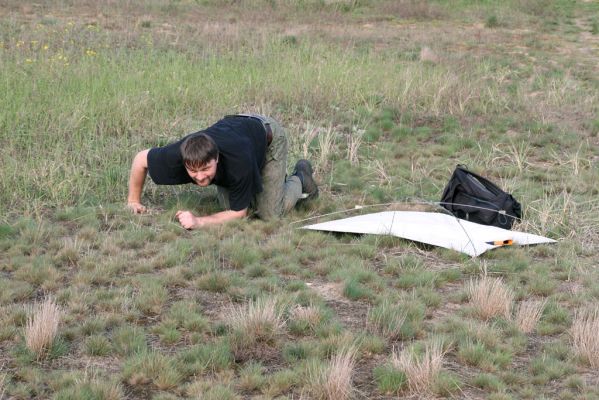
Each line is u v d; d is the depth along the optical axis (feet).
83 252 24.53
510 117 46.98
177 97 44.06
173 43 64.39
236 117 28.12
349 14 91.76
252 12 86.84
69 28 65.41
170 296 21.83
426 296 22.30
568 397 17.54
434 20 91.71
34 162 32.17
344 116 44.75
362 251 25.62
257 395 17.11
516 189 33.32
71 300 20.86
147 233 26.13
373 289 23.02
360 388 17.72
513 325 20.80
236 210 27.27
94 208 27.94
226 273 23.04
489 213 28.89
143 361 17.70
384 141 41.55
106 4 81.82
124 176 31.63
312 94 47.44
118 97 41.04
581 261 26.17
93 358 18.40
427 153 39.27
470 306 21.83
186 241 25.49
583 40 82.58
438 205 30.81
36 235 25.30
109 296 21.39
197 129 39.70
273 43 64.49
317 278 23.84
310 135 38.19
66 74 46.29
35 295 21.54
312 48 63.05
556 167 37.83
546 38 81.92
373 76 52.65
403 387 17.67
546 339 20.47
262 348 19.15
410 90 49.42
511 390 17.92
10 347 18.66
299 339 19.72
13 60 50.29
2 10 74.28
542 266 25.27
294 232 27.12
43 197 29.53
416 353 18.89
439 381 17.62
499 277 24.34
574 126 46.19
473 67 62.44
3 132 36.06
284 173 28.50
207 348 18.49
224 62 55.06
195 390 16.98
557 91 54.24
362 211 30.17
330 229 27.22
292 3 92.63
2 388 16.83
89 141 35.45
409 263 24.90
